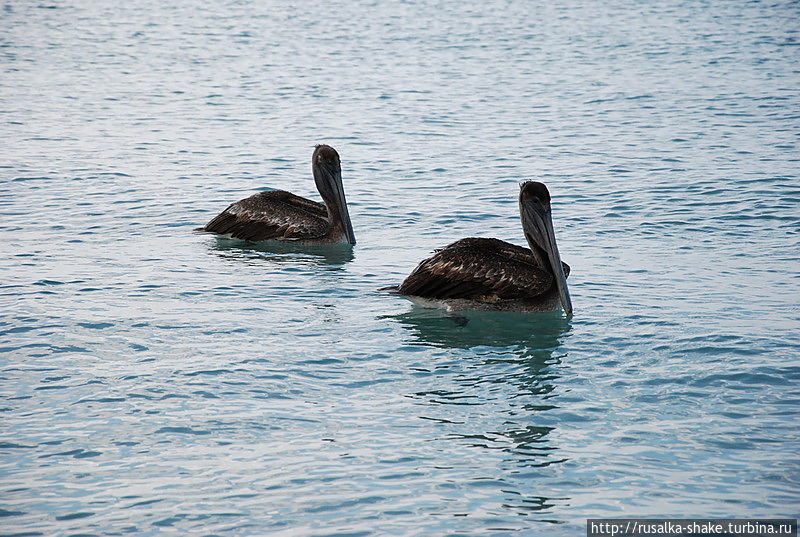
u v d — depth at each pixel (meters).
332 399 10.41
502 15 59.56
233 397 10.37
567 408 10.17
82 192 21.03
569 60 42.38
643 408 10.12
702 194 20.17
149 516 7.94
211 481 8.55
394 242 17.36
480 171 23.17
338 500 8.24
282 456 9.04
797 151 24.17
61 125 29.30
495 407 10.21
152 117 30.94
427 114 31.23
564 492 8.39
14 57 43.91
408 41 49.31
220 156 25.36
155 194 21.00
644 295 13.95
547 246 13.62
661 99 32.75
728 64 39.84
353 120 30.38
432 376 11.11
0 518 7.88
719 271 15.05
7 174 22.62
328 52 46.00
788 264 15.34
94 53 45.72
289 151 26.02
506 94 34.69
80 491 8.34
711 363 11.28
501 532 7.74
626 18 56.72
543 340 12.27
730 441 9.32
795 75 36.59
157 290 14.20
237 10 64.31
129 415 9.86
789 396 10.31
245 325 12.72
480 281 13.55
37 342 11.87
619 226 18.00
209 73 40.19
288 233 17.09
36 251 16.31
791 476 8.61
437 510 8.09
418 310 13.55
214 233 17.83
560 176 22.42
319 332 12.52
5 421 9.66
